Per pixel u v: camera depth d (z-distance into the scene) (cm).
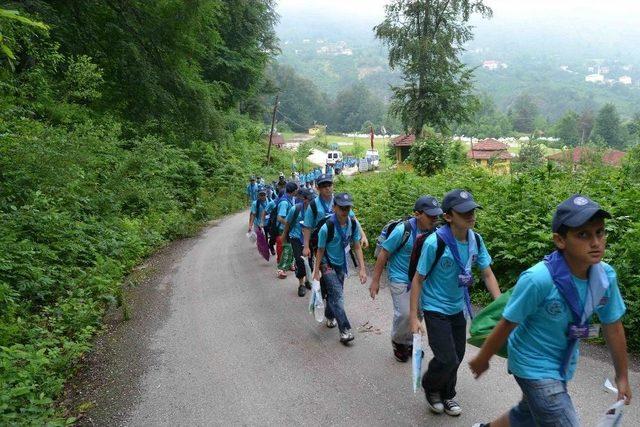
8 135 947
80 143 1158
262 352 550
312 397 440
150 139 1756
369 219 1087
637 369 456
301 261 755
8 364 443
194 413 427
